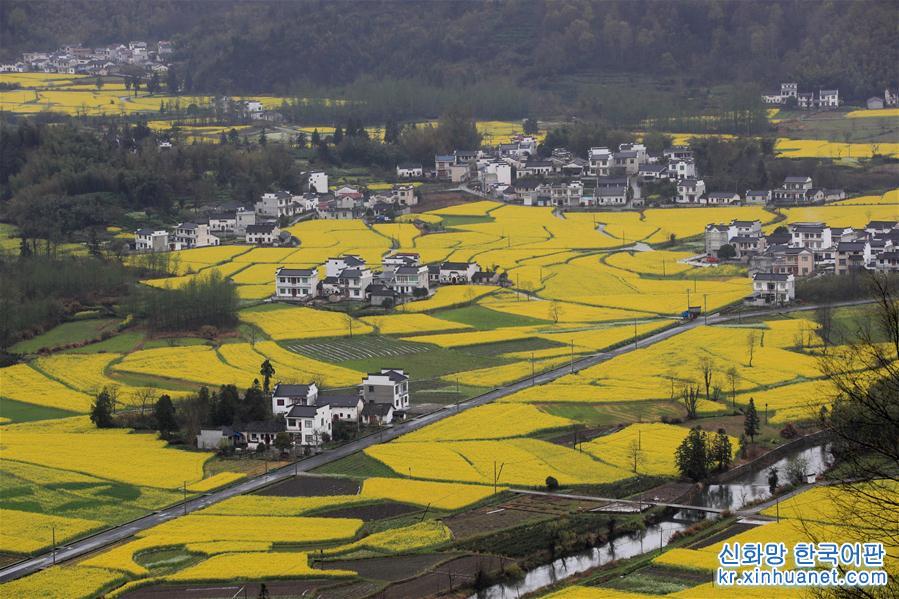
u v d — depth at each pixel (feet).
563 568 539.29
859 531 319.06
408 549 556.51
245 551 553.64
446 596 506.89
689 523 589.32
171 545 563.89
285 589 512.63
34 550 565.94
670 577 510.99
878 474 297.33
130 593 513.04
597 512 599.98
